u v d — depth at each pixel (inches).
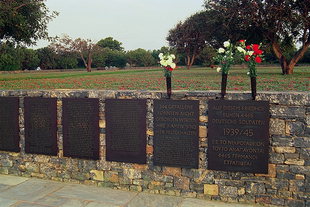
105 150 204.5
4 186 207.8
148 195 191.3
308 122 162.6
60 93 213.8
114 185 204.2
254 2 842.2
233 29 969.5
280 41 1058.7
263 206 172.4
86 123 207.2
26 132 224.7
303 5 836.0
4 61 2074.3
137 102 193.9
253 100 170.1
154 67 3085.6
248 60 169.0
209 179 182.4
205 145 181.9
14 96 227.8
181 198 185.6
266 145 169.0
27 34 695.1
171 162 188.5
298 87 477.4
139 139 195.0
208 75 1000.9
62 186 208.1
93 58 2847.0
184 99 184.5
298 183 166.2
